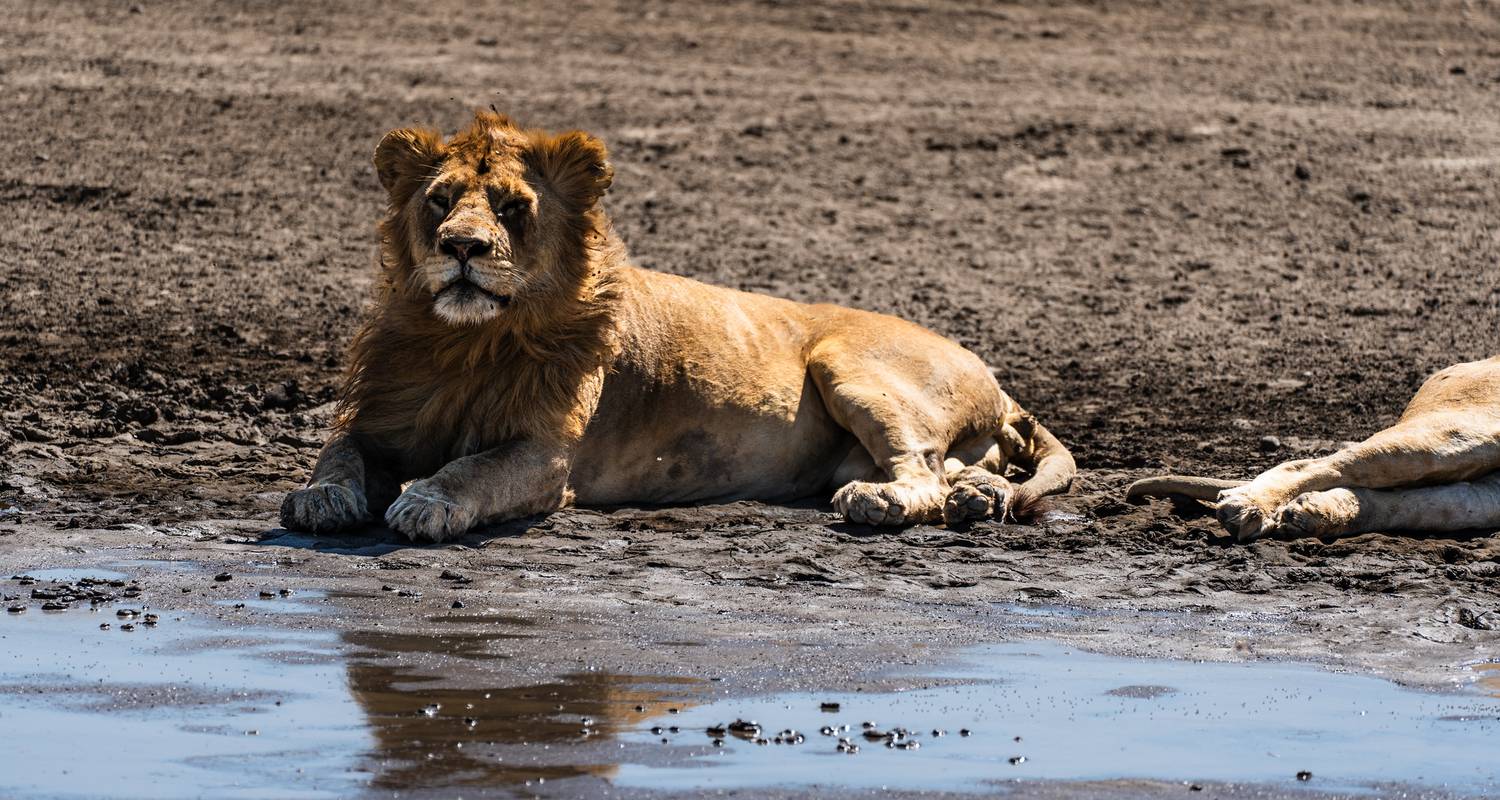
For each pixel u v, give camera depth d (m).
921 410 13.41
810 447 13.60
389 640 9.01
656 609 9.96
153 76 31.44
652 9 38.66
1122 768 7.39
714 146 30.23
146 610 9.49
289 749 7.22
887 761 7.36
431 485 11.55
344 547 11.23
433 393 12.28
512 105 31.44
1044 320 22.92
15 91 29.83
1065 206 28.45
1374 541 12.32
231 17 35.69
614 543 11.68
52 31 33.56
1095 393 19.22
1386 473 12.63
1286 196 29.25
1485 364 13.39
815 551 11.68
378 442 12.49
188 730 7.46
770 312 13.91
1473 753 7.71
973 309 23.27
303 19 35.97
